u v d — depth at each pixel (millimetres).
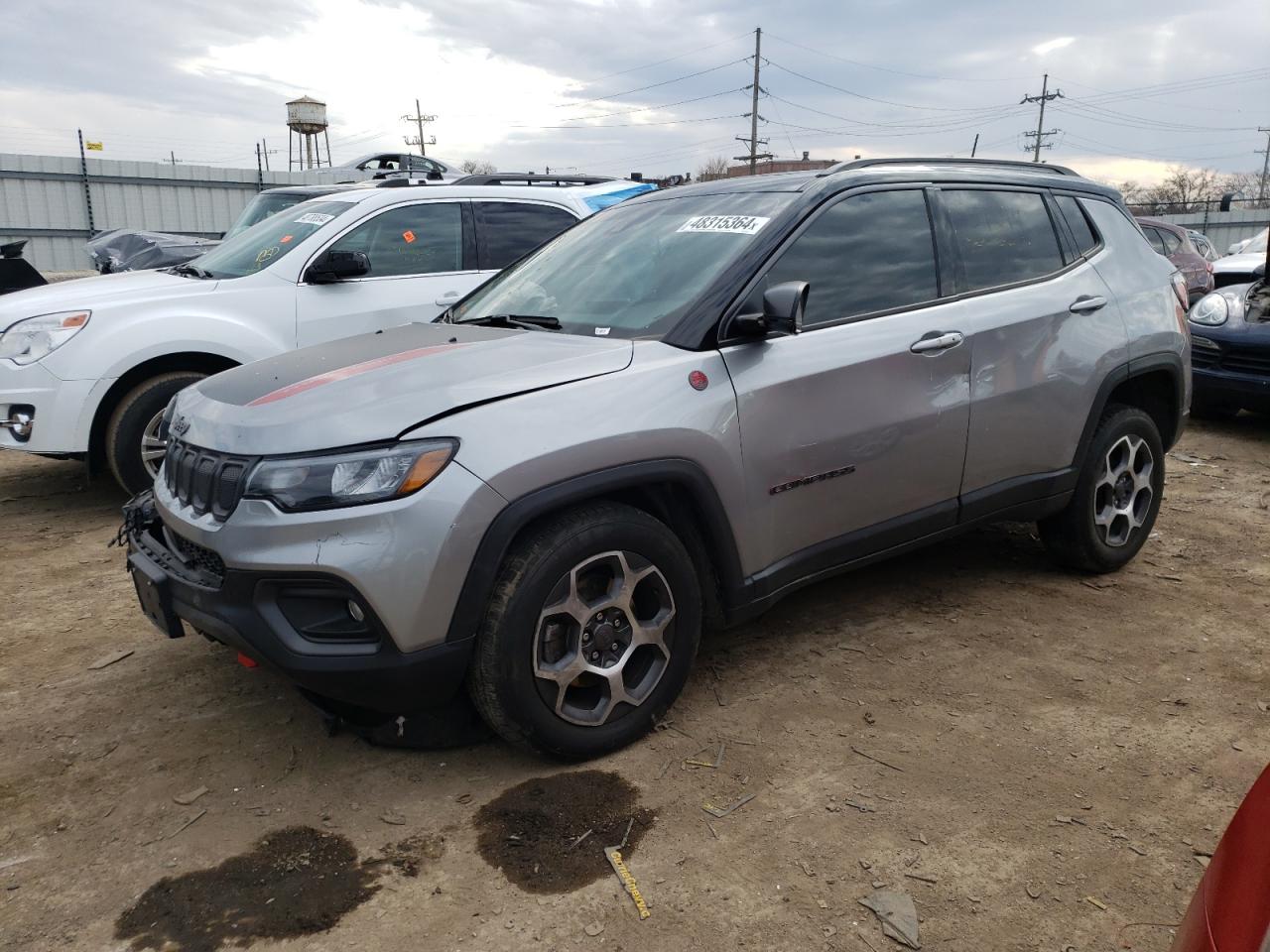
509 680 2701
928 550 4879
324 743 3104
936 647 3752
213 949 2219
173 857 2545
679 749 3021
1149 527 4586
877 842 2572
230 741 3119
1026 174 4301
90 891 2418
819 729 3139
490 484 2592
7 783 2885
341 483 2527
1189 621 4012
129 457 5430
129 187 24984
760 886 2410
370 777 2900
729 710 3262
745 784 2834
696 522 3117
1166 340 4438
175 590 2836
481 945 2223
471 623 2639
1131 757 2979
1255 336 7305
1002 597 4258
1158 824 2646
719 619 3234
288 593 2582
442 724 2967
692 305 3170
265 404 2809
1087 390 4094
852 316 3428
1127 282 4383
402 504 2521
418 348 3238
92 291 5590
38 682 3523
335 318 5914
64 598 4340
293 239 6047
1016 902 2346
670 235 3668
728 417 3037
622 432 2799
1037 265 4082
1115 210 4574
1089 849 2541
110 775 2926
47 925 2299
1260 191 68125
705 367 3039
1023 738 3086
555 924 2287
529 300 3783
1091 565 4434
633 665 3051
